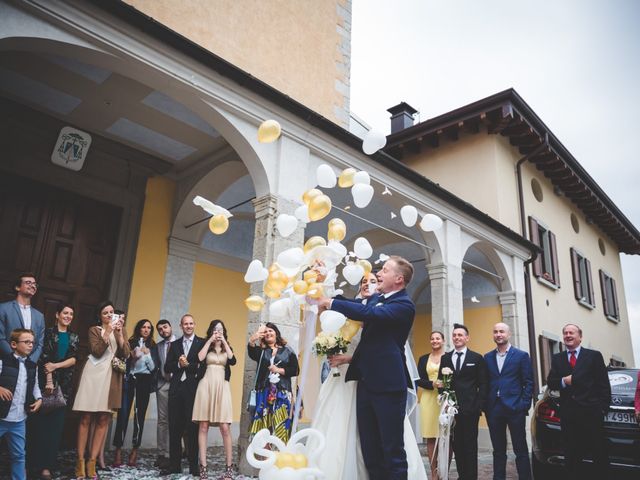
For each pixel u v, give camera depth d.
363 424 2.95
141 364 6.25
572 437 4.96
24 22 4.70
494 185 12.74
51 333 4.98
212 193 8.62
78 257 7.49
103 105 7.06
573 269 15.97
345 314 2.89
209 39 7.30
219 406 5.37
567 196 17.05
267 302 6.00
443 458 4.95
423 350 13.45
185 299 8.75
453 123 13.35
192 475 5.38
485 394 5.23
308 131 7.02
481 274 12.45
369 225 11.21
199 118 7.34
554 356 5.38
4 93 6.76
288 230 3.27
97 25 5.11
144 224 8.37
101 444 5.20
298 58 8.73
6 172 6.80
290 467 2.57
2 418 3.96
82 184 7.58
